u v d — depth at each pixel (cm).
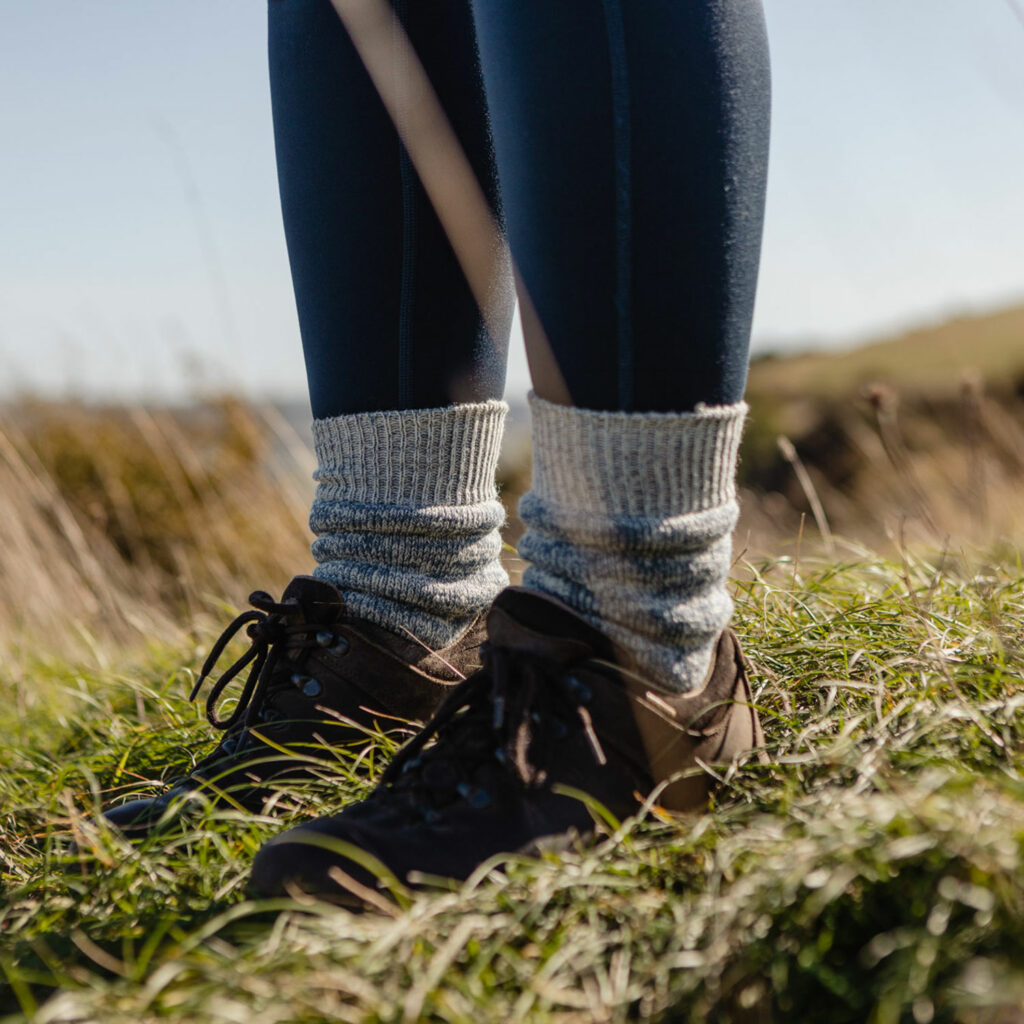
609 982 70
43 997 78
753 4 84
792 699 115
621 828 80
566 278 82
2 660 231
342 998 69
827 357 1702
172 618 280
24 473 275
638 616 84
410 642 112
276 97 118
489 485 121
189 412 360
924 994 61
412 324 112
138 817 101
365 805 88
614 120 79
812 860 71
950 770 85
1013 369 1098
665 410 82
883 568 162
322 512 115
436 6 109
